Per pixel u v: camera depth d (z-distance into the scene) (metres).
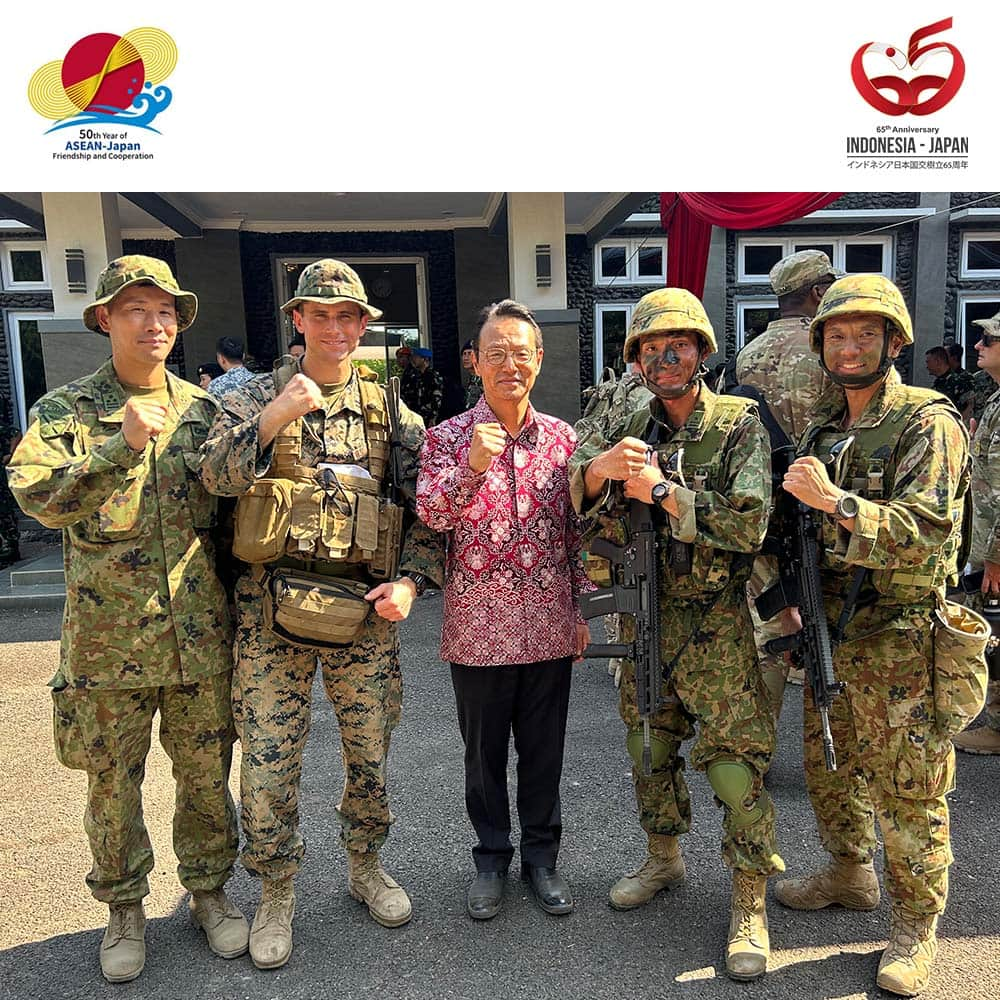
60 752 2.43
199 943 2.64
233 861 2.65
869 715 2.33
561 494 2.66
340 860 3.09
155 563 2.38
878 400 2.36
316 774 3.84
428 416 9.60
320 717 4.56
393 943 2.59
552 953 2.52
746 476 2.32
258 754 2.44
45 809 3.53
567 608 2.69
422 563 2.63
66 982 2.45
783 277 3.66
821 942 2.54
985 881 2.85
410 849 3.15
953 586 2.44
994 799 3.48
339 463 2.53
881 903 2.74
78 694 2.37
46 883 2.97
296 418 2.29
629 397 4.03
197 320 11.04
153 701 2.49
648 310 2.40
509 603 2.59
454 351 11.70
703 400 2.49
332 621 2.36
